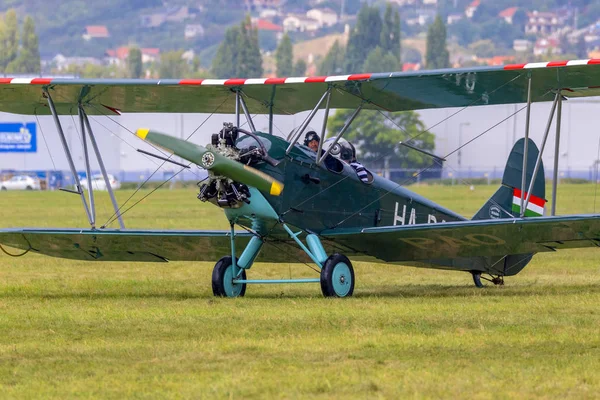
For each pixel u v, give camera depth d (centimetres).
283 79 4306
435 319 3441
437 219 5094
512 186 5222
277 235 4400
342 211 4506
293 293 4594
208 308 3806
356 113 4641
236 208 4150
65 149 4622
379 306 3816
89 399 2419
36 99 4738
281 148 4231
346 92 4456
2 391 2494
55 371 2691
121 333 3234
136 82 4369
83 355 2883
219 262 4403
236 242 4606
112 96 4653
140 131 4059
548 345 2948
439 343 2988
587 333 3117
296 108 4856
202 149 4000
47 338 3162
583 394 2420
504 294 4416
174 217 11481
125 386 2522
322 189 4397
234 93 4556
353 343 2995
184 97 4662
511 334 3117
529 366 2688
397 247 4547
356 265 6372
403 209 4862
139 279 5444
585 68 4012
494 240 4375
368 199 4641
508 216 5225
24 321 3506
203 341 3067
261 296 4441
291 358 2812
